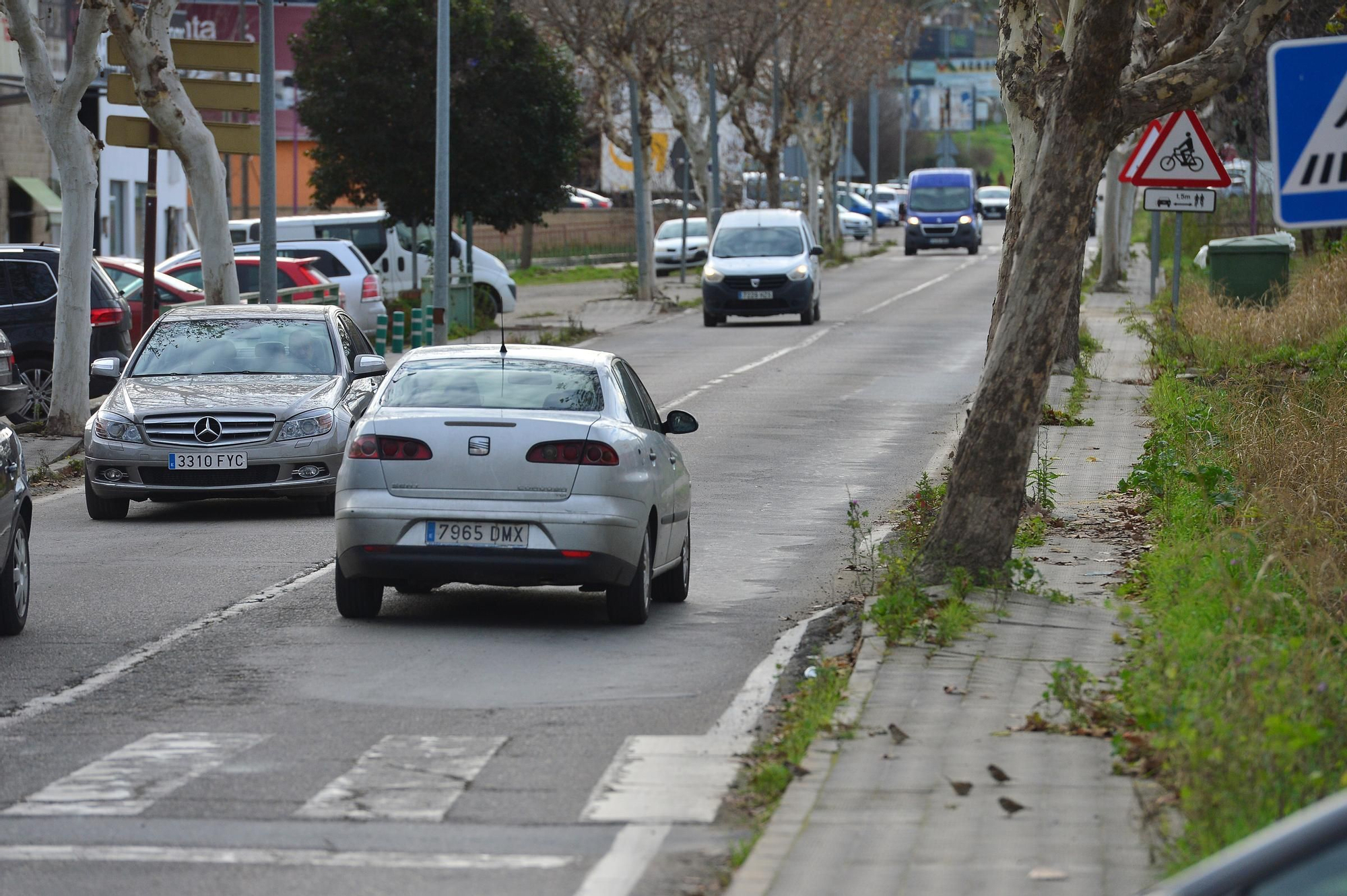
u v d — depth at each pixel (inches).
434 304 2770.7
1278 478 1109.1
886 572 963.3
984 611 870.4
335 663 834.2
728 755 660.7
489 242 5890.8
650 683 790.5
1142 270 4451.3
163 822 577.9
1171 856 496.4
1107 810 555.2
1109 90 908.0
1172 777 572.7
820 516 1320.1
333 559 1150.3
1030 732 653.3
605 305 3907.5
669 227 5438.0
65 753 669.9
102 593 1028.5
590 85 5128.0
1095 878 489.4
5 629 897.5
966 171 6446.9
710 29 4566.9
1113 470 1448.1
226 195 2006.6
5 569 886.4
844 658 823.7
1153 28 1589.6
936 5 7721.5
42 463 1663.4
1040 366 931.3
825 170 6294.3
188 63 1998.0
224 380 1397.6
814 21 5413.4
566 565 901.8
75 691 778.2
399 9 3383.4
